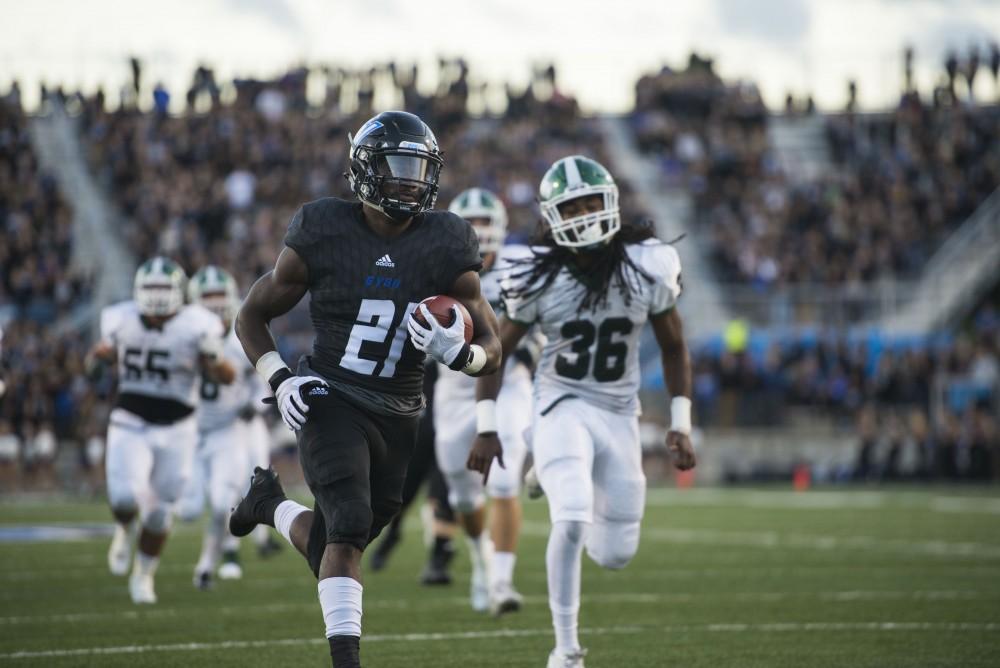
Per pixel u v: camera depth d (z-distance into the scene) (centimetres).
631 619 2461
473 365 1545
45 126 9069
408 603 2756
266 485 1722
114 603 2752
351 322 1588
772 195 9038
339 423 1570
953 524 4731
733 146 9438
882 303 8275
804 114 10112
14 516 5269
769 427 7619
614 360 2008
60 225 8019
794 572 3238
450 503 3108
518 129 9288
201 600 2811
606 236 1966
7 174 8312
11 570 3372
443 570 3111
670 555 3684
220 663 2009
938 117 9562
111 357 2948
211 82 9000
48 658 2052
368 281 1580
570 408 1995
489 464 1986
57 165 8850
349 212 1611
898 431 7406
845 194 8950
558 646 1881
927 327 8344
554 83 9525
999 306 8838
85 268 8012
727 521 4928
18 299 7594
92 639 2255
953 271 8569
